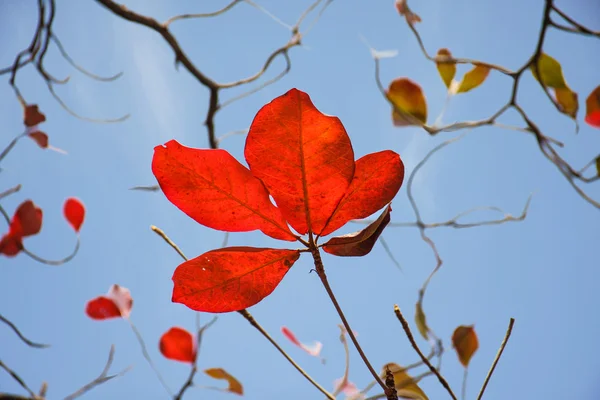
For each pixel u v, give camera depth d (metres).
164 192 0.87
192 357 1.41
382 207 0.88
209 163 0.87
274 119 0.85
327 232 0.88
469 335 1.22
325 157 0.86
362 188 0.88
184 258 0.93
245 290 0.88
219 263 0.87
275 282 0.88
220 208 0.88
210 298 0.88
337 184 0.87
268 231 0.88
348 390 1.21
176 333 1.43
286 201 0.87
